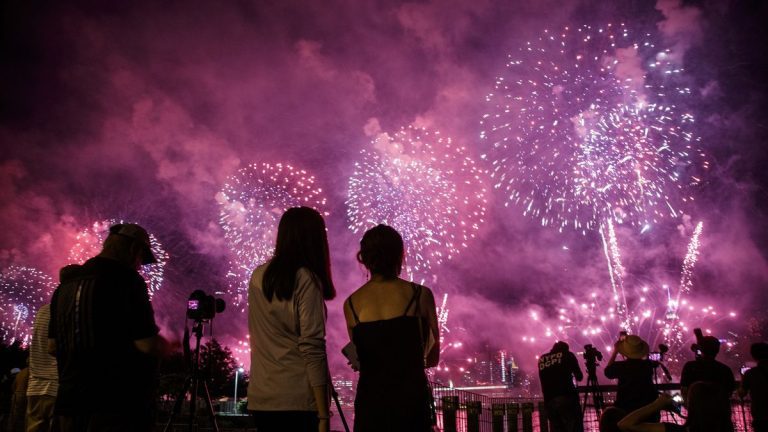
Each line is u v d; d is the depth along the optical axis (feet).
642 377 24.09
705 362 22.72
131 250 12.64
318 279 11.41
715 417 14.07
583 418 31.30
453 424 28.66
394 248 12.62
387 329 11.62
